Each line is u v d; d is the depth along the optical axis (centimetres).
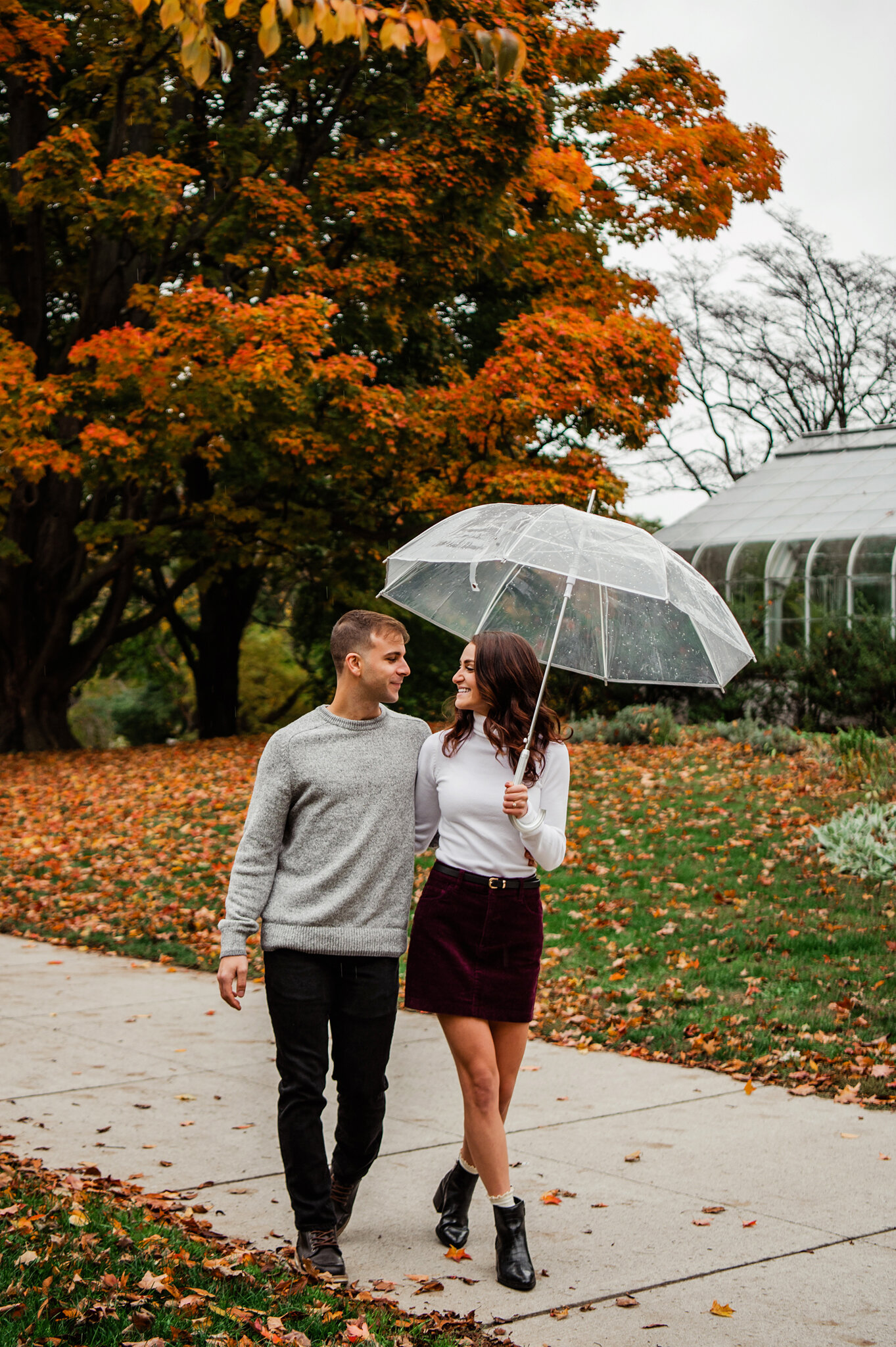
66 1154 443
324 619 2872
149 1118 488
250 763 1789
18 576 2148
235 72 1816
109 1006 685
